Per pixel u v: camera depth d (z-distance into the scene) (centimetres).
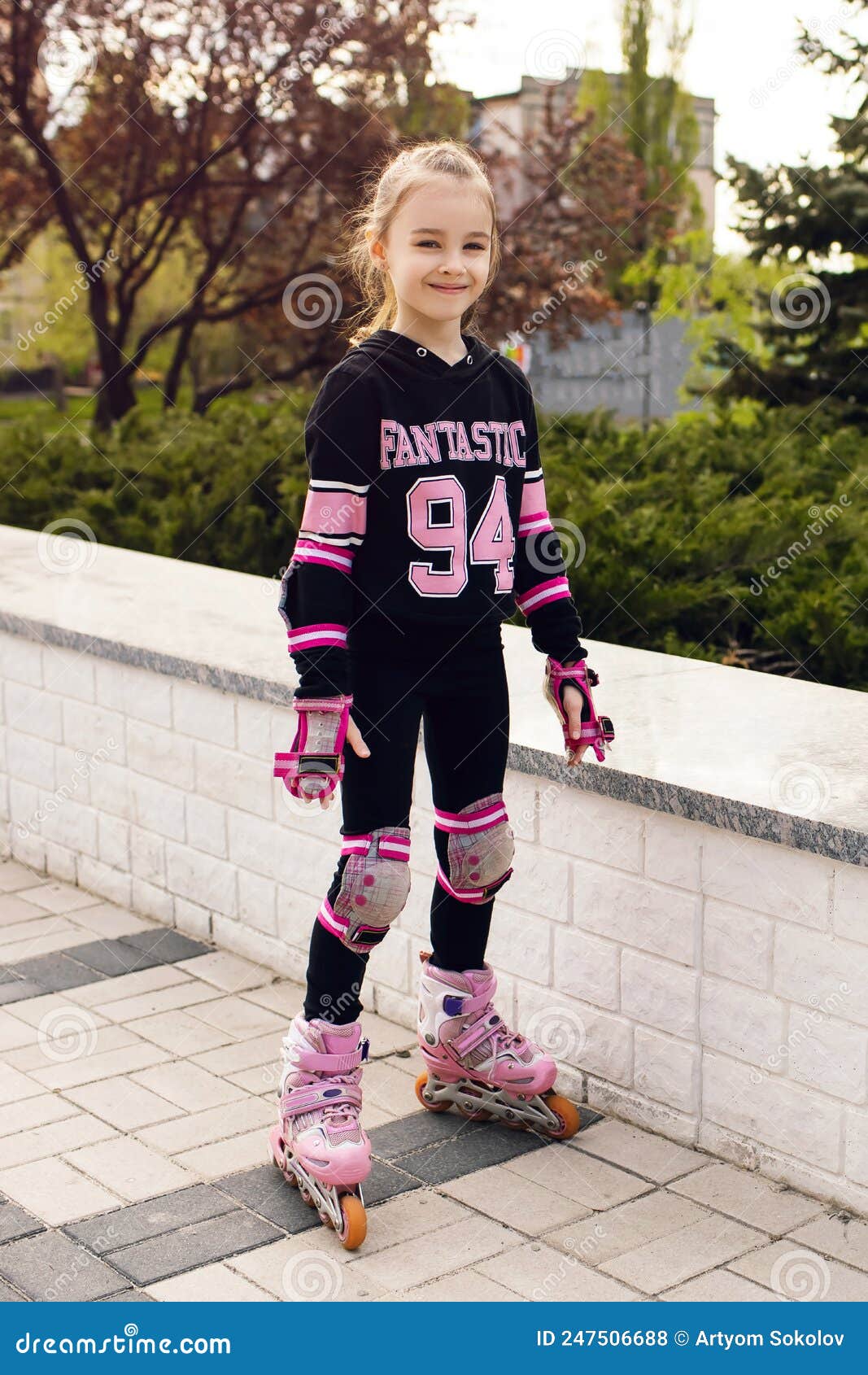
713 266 862
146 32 954
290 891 361
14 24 976
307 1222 253
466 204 234
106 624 411
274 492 610
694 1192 262
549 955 302
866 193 715
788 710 309
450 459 240
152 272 1066
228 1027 337
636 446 639
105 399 1080
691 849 268
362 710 247
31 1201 261
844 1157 252
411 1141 283
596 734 263
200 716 377
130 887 416
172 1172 271
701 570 475
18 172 1065
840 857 238
